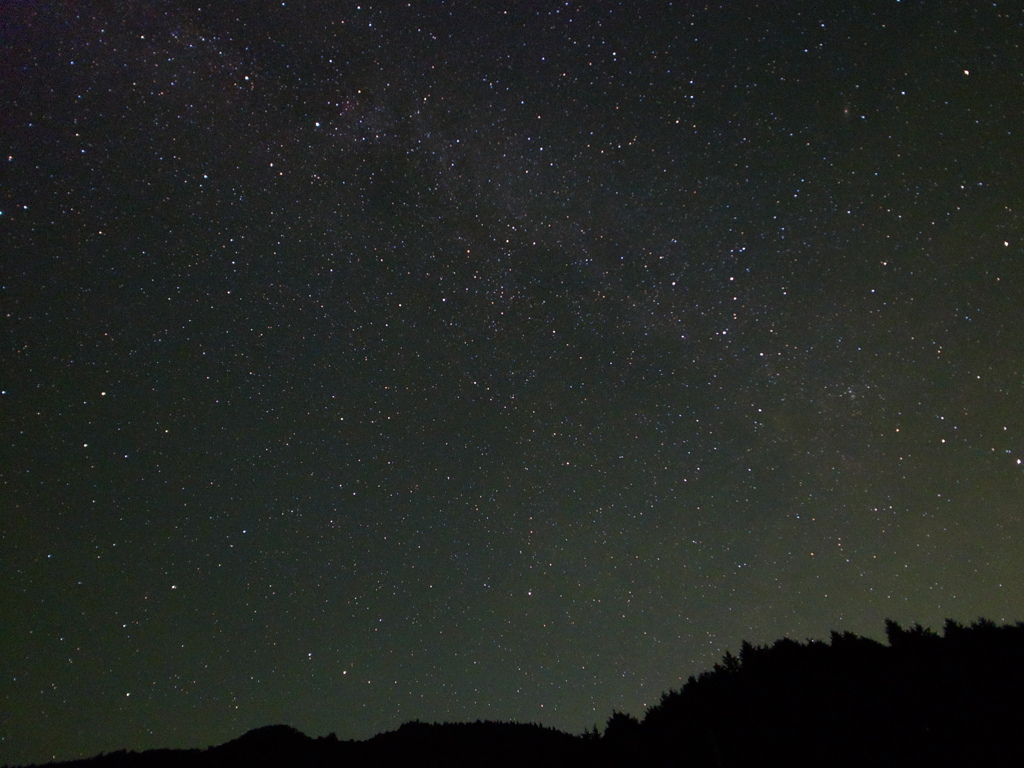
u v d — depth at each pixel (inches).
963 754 196.9
